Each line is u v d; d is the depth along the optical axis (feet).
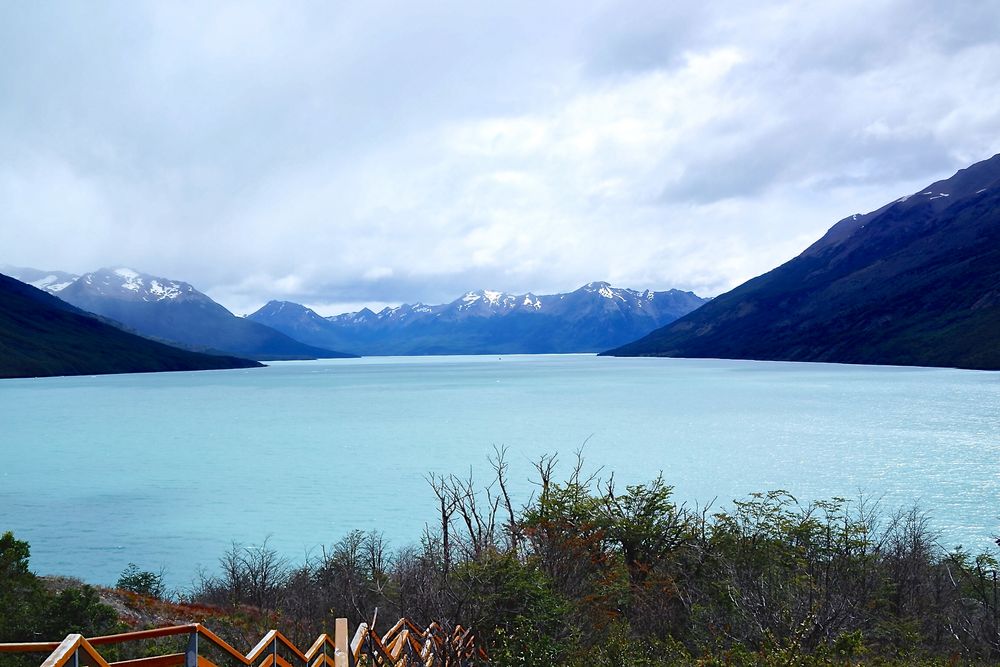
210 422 590.55
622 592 77.30
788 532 91.66
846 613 63.62
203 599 130.11
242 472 363.56
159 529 248.32
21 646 26.45
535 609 54.85
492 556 56.80
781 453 382.83
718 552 92.89
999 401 621.31
